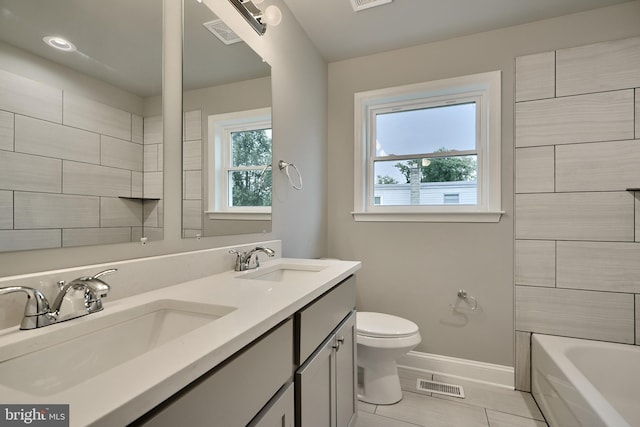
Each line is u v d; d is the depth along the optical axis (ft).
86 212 2.75
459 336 6.95
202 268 3.81
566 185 6.15
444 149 7.49
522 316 6.45
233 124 4.65
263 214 5.37
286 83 6.12
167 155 3.61
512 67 6.59
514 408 5.78
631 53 5.77
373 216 7.72
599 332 5.95
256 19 4.67
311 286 3.28
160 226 3.50
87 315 2.35
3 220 2.19
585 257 6.03
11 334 1.98
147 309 2.71
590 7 5.97
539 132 6.33
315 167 7.47
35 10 2.39
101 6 2.92
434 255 7.20
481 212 6.68
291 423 2.75
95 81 2.84
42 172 2.42
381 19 6.43
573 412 4.32
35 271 2.38
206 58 4.20
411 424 5.28
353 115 7.99
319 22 6.56
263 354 2.35
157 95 3.49
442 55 7.16
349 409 4.48
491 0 5.81
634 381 5.44
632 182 5.75
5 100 2.20
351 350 4.59
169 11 3.67
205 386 1.77
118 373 1.46
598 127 5.95
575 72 6.10
